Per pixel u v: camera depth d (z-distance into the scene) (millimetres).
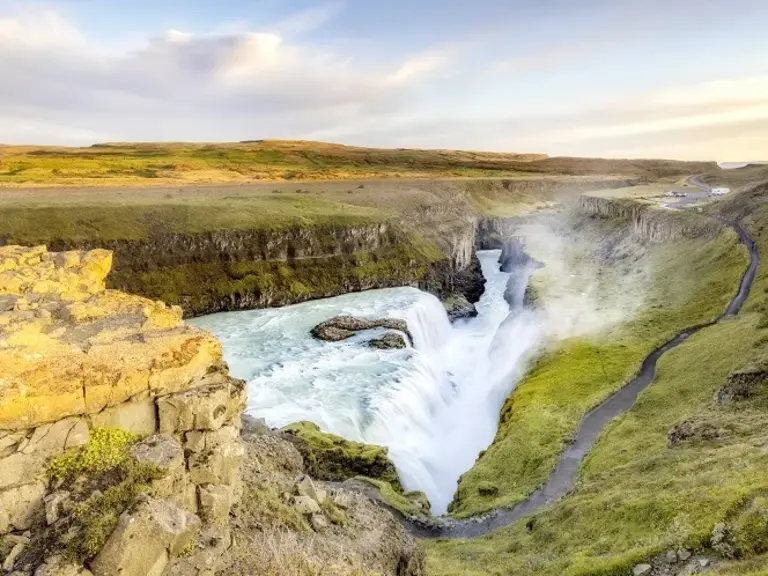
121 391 11086
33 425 10305
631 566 17484
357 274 98562
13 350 10703
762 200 87312
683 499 20438
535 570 20531
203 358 12555
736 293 60625
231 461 12305
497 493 34219
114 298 13969
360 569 13555
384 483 33406
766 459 21547
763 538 16562
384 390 49719
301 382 51844
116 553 9492
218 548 11391
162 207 91562
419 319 77812
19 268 14633
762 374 31906
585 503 25141
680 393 40406
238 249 90250
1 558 9453
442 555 24672
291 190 148250
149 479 10680
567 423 40656
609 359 52250
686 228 93125
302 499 15922
